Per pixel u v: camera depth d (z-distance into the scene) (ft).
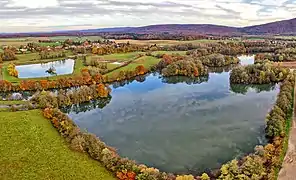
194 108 311.27
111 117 290.56
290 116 268.21
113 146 224.74
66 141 216.33
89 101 336.90
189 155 208.74
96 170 178.70
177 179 167.22
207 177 169.68
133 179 167.94
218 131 248.93
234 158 201.77
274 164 182.19
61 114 256.93
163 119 280.51
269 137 230.07
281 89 342.64
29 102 307.37
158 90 390.21
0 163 185.57
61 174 173.99
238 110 302.04
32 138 221.05
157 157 206.49
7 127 241.14
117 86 416.26
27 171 177.06
